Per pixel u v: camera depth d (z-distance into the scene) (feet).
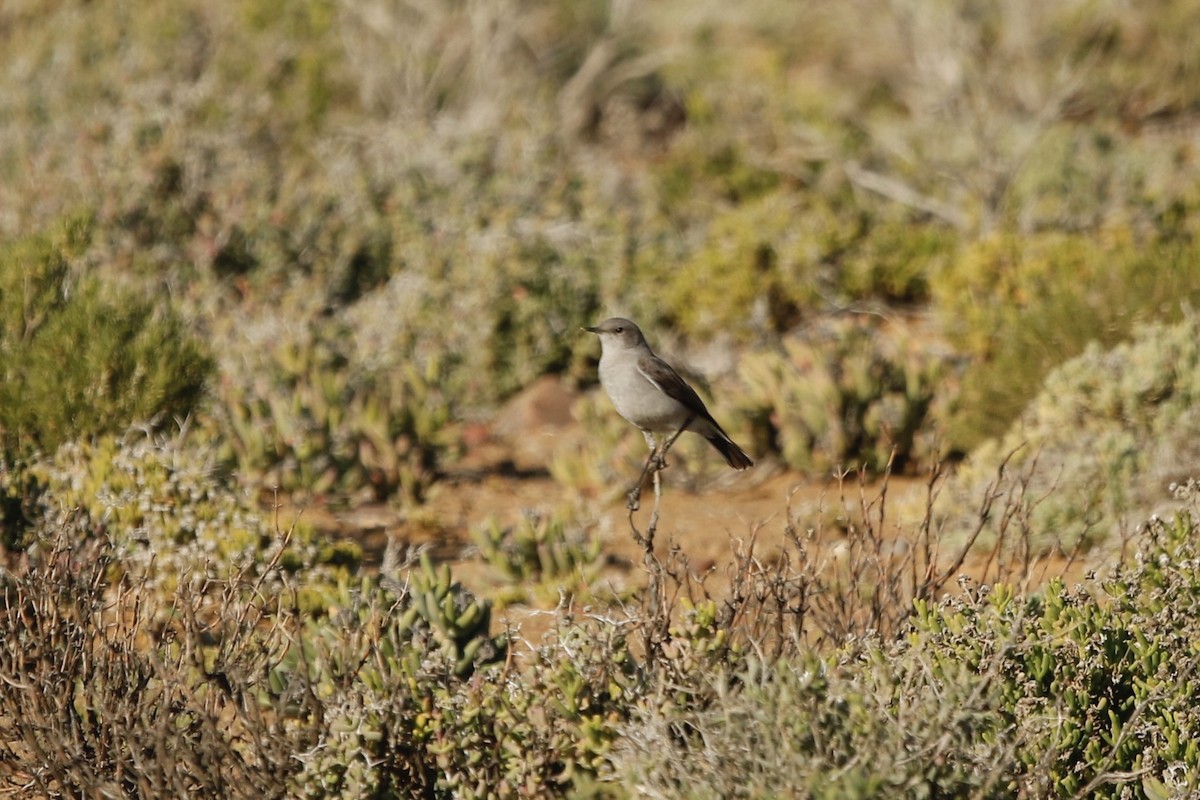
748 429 50.49
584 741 23.35
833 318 65.26
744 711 21.43
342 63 96.12
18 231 58.23
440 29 96.99
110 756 25.45
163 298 51.34
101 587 29.22
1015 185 76.79
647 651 24.52
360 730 23.65
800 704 21.24
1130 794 23.88
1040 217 72.54
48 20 87.92
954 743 21.49
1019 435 45.06
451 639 27.35
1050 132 81.20
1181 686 25.62
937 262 65.98
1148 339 44.78
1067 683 25.18
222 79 87.04
